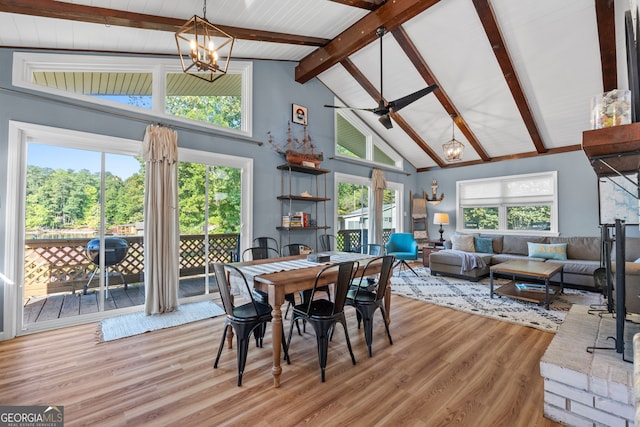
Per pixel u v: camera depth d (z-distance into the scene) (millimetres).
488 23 3643
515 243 5852
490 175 6859
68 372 2209
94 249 3354
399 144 7121
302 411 1787
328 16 3695
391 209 7398
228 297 2215
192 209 4027
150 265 3441
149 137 3463
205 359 2426
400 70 4812
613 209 5273
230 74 4543
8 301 2801
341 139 6188
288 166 4719
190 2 2875
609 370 1639
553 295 3791
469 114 5555
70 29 2887
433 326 3170
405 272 6055
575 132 5414
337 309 2250
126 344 2699
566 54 3971
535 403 1868
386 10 3598
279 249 4836
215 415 1749
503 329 3078
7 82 2863
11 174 2832
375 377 2164
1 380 2096
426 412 1778
